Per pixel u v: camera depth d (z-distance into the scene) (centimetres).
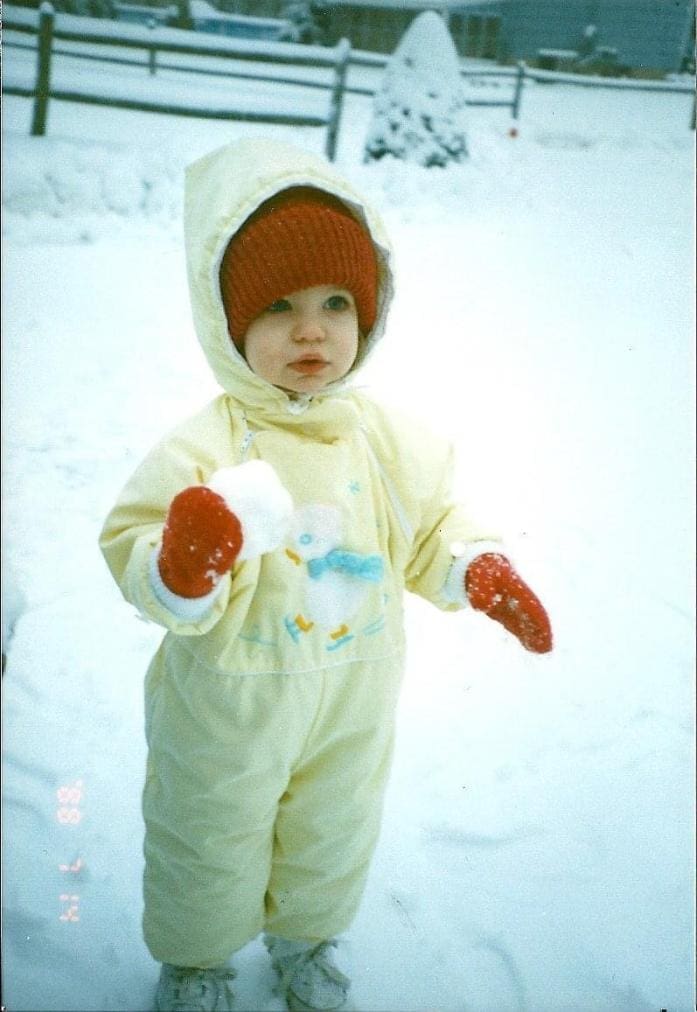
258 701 119
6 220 577
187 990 140
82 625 240
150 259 554
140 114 764
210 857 127
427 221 659
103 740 204
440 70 741
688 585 279
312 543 121
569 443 365
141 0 991
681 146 893
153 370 410
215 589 106
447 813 192
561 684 234
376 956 162
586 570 282
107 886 171
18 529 281
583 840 189
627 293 545
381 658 127
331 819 132
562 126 920
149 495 118
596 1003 158
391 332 461
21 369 398
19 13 834
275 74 875
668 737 218
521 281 554
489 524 137
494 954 165
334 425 128
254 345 120
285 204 119
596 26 1092
